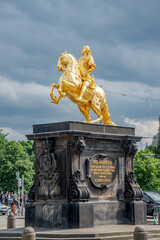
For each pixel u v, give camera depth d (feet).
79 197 58.90
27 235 46.24
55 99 66.18
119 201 65.26
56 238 52.42
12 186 205.36
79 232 54.03
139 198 66.28
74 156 60.39
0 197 176.96
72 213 58.90
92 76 68.28
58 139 61.52
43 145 61.82
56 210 60.44
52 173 61.26
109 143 65.26
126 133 67.67
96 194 62.80
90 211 59.62
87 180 61.87
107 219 63.10
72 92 65.77
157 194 109.70
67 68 66.18
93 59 67.77
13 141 211.82
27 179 205.98
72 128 60.64
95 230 56.13
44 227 61.31
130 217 65.21
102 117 68.85
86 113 68.18
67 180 60.03
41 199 62.54
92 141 63.05
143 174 154.71
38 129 63.46
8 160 207.62
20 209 140.97
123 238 53.36
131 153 66.85
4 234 57.31
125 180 66.49
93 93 67.51
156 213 96.12
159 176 160.86
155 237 57.41
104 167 64.08
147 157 161.89
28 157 216.54
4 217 127.54
